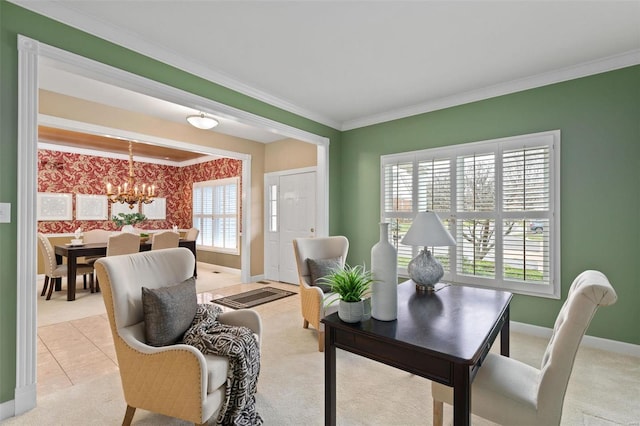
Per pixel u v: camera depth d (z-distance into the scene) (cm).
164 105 391
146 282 194
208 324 198
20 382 191
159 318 175
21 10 195
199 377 154
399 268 404
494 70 300
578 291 129
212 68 297
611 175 277
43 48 202
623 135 272
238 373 174
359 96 365
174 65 274
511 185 326
